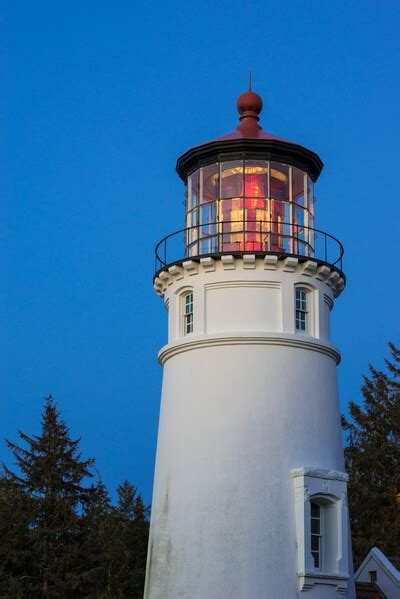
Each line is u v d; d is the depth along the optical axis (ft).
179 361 110.83
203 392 107.14
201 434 105.91
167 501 107.34
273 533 101.40
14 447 209.97
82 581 192.34
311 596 100.58
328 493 104.47
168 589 103.96
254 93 117.39
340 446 110.73
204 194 113.70
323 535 104.88
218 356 107.65
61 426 213.46
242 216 111.24
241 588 99.66
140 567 207.72
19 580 188.85
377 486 207.62
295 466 104.53
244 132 114.62
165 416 111.65
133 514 224.94
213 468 104.12
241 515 101.81
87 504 209.97
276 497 102.68
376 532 193.77
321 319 111.65
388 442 213.25
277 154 113.19
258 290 108.68
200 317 109.29
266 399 105.70
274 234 111.24
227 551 101.04
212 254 108.58
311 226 115.44
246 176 112.27
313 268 110.22
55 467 209.46
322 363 110.63
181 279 112.37
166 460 109.19
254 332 106.93
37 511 200.44
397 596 115.96
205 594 100.53
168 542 105.60
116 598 192.13
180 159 116.37
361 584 118.83
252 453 103.81
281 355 107.55
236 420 104.99
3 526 192.95
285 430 105.40
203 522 102.94
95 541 201.05
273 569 100.27
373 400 222.28
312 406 107.86
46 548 196.34
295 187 114.21
